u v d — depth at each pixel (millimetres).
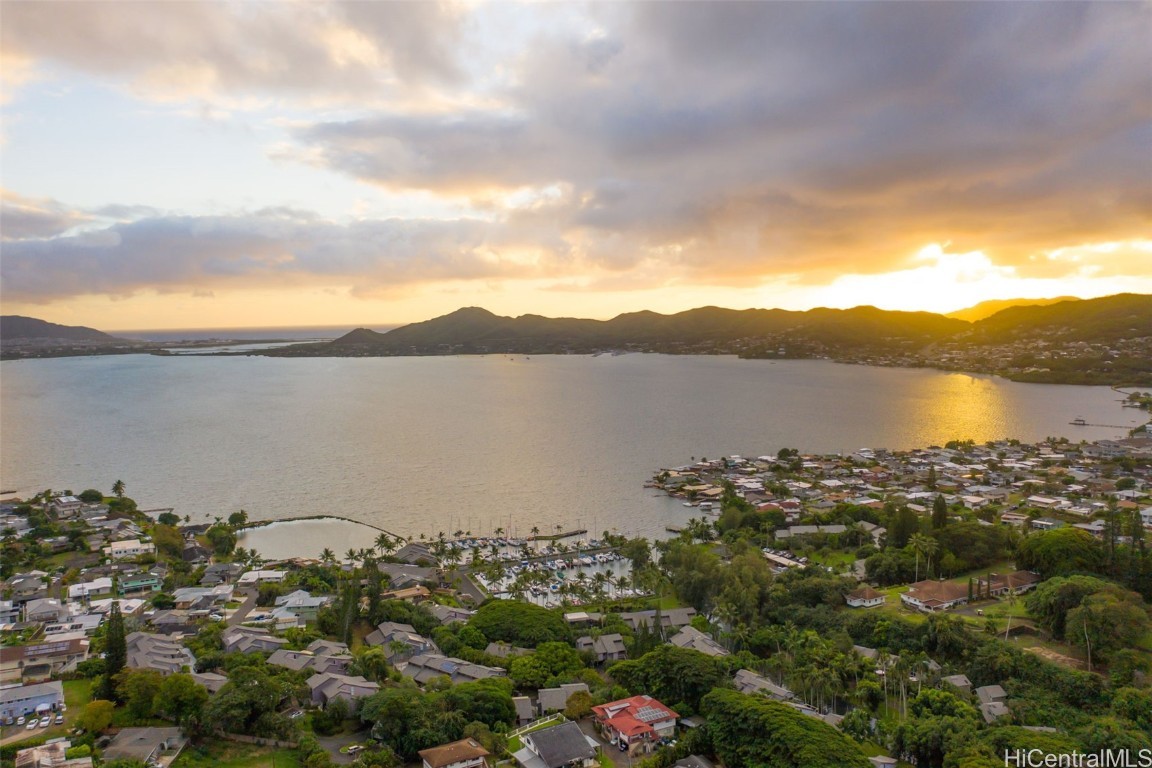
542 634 167875
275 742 121812
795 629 168250
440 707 126500
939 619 155750
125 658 136125
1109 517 192875
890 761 118438
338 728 129500
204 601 198750
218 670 148375
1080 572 181000
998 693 135750
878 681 142500
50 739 116750
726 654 160375
